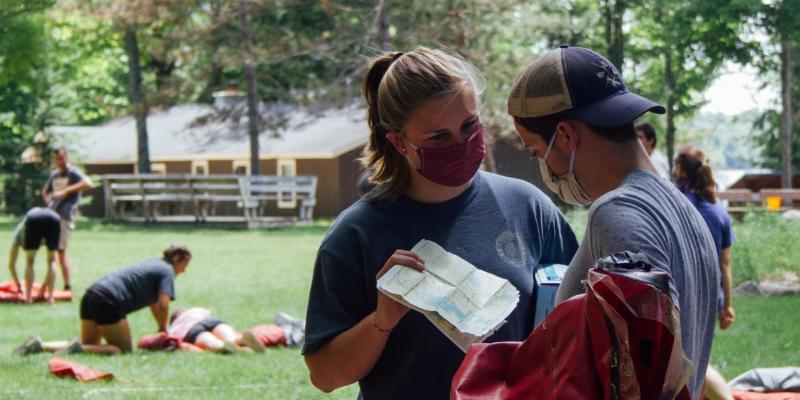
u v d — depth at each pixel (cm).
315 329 321
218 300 1557
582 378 221
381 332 302
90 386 906
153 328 1242
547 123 266
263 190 3769
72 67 5178
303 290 1684
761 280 1655
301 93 2798
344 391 888
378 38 2184
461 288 290
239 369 987
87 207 4928
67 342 1098
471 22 2136
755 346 1102
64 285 1630
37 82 4553
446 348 318
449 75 308
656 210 244
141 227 3747
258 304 1510
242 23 2862
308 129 4456
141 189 3950
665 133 4903
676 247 242
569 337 227
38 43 4378
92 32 3675
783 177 4044
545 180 278
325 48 2544
